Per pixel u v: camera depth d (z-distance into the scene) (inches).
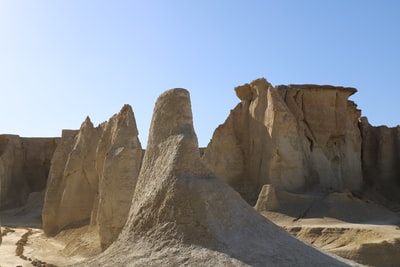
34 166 2468.0
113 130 1209.4
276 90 1496.1
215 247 490.0
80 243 1037.8
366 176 1802.4
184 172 553.3
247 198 1443.2
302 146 1507.1
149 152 608.4
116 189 903.7
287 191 1375.5
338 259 546.9
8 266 964.0
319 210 1235.9
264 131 1472.7
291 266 478.3
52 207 1389.0
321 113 1577.3
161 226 526.0
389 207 1556.3
